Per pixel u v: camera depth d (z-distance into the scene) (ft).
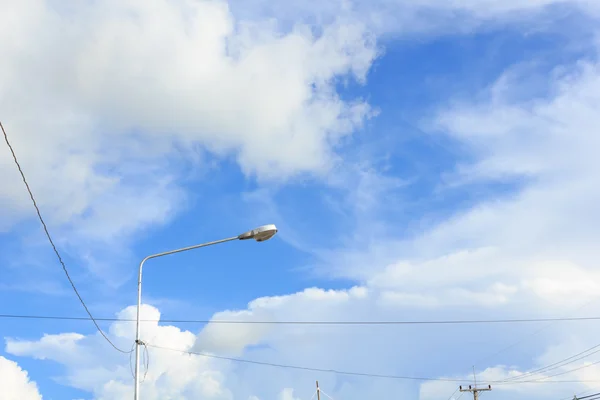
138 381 79.51
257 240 83.56
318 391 191.31
